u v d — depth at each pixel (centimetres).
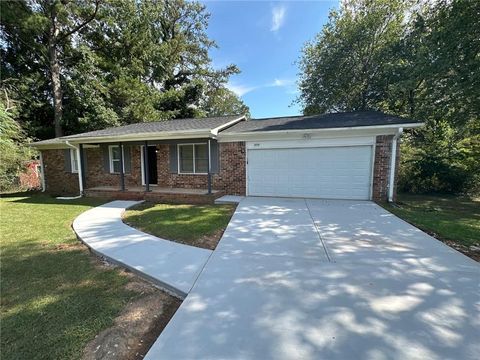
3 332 245
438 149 1182
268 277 338
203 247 459
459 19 904
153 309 281
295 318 251
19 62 1686
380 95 1727
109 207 833
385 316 252
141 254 424
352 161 857
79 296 308
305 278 334
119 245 470
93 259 423
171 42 2394
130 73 1991
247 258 402
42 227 615
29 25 1516
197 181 1069
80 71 1705
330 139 868
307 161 901
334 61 1786
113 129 1267
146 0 2073
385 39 1675
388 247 441
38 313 274
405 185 1152
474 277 332
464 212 720
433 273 344
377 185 844
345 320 246
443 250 425
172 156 1101
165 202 930
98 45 1917
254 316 255
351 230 538
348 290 303
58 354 216
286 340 221
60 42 1717
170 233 539
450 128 1196
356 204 798
